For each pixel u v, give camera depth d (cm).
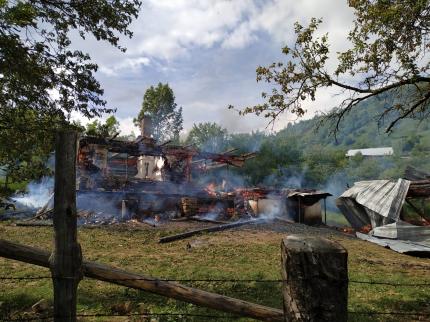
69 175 295
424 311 661
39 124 734
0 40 662
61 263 288
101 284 752
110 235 1616
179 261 1085
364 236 2053
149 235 1684
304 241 241
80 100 795
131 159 3541
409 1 779
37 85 728
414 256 1511
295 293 226
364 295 760
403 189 2005
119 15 806
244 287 780
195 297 298
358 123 13912
